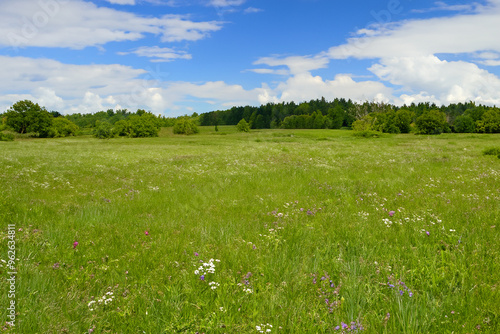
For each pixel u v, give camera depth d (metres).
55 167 20.59
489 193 11.89
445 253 6.03
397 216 8.83
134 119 105.31
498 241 6.51
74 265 5.62
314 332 3.80
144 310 4.17
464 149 36.22
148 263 5.72
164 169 20.48
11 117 110.12
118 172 19.00
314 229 7.77
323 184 14.38
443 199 11.00
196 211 9.94
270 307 4.27
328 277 5.12
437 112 135.25
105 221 8.54
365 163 23.09
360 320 4.02
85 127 150.62
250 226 8.05
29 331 3.65
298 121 174.75
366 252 6.10
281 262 5.70
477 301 4.37
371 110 139.38
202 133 140.88
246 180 15.90
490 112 129.12
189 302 4.39
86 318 3.97
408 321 3.90
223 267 5.51
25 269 5.14
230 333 3.75
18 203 9.70
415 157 27.12
